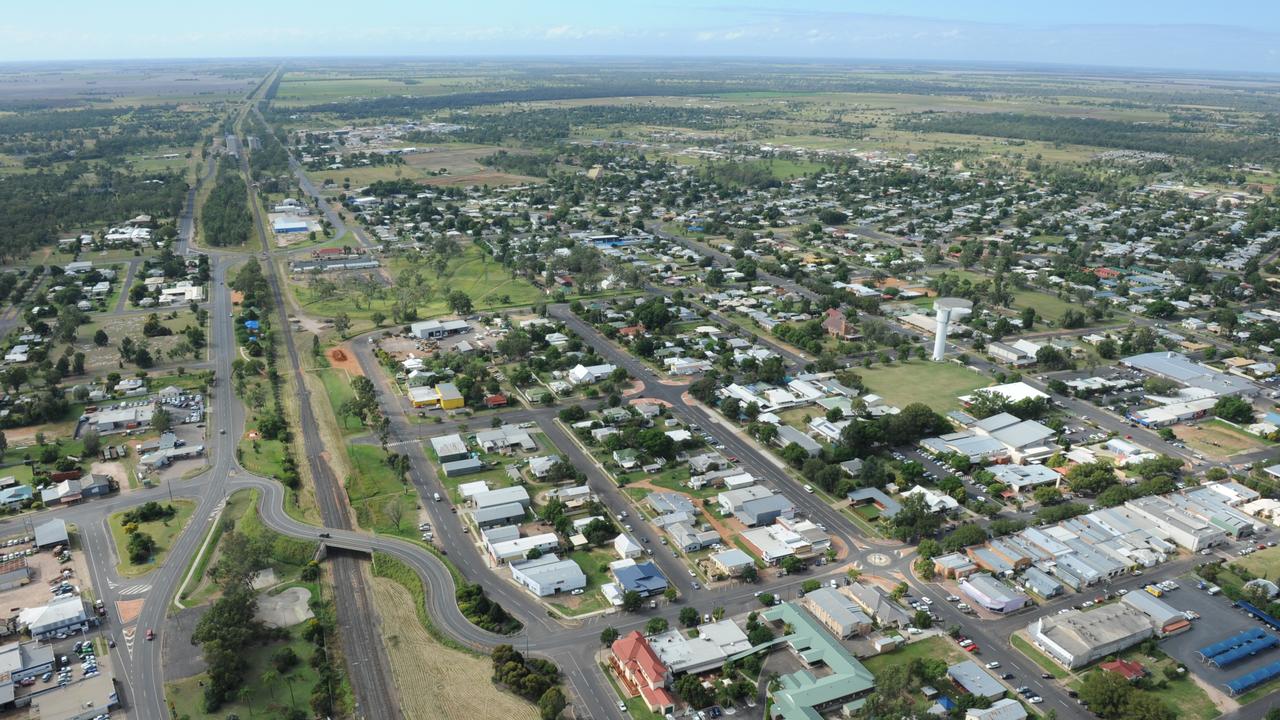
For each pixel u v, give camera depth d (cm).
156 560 18788
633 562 18688
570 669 15575
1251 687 15212
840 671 15212
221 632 15588
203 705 14600
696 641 16062
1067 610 17112
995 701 14800
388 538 19750
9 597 17425
